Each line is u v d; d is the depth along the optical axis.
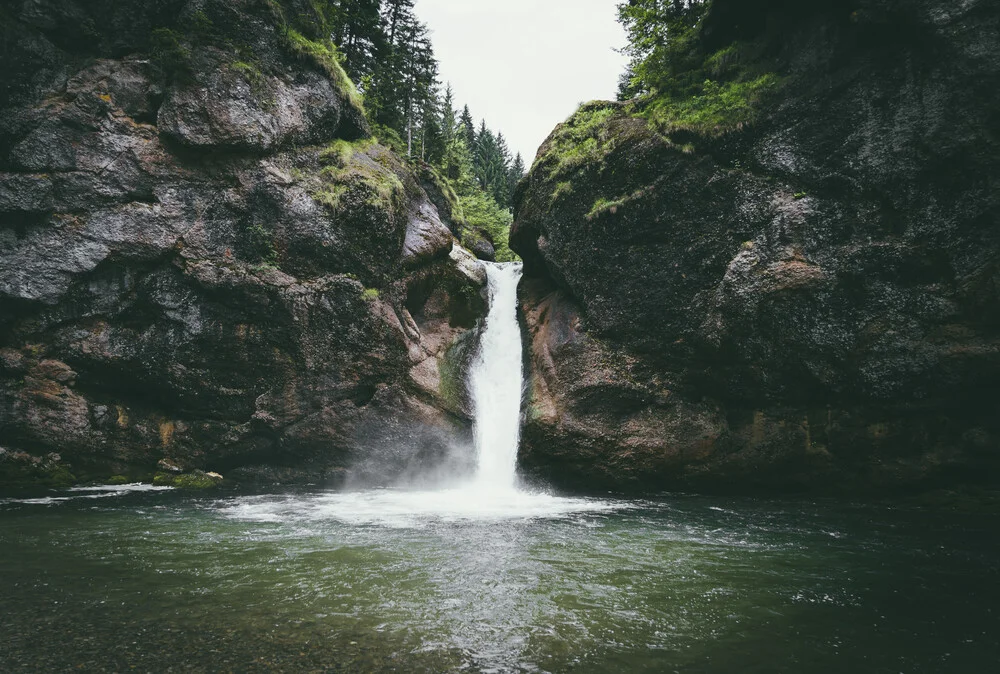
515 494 19.66
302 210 21.23
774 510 16.33
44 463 19.48
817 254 17.98
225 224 20.56
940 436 17.39
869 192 17.42
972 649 6.27
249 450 21.06
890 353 17.31
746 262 18.91
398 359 21.95
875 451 18.25
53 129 19.47
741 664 5.82
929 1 15.81
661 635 6.58
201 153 20.50
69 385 19.86
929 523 14.30
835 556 10.59
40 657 5.62
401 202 23.23
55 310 19.53
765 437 19.61
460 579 8.67
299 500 17.19
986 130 15.51
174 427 20.86
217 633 6.37
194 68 20.36
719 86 21.00
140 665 5.49
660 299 20.69
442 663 5.71
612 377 21.09
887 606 7.71
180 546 10.58
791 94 18.94
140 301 20.03
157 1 21.17
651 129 21.38
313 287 21.02
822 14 18.53
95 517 13.52
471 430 23.11
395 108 38.25
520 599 7.78
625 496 19.45
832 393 18.62
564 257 23.02
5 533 11.47
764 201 18.95
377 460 21.36
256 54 21.94
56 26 20.11
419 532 12.23
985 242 15.86
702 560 10.16
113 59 20.72
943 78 16.08
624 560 10.06
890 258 17.06
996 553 10.92
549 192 24.02
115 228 19.67
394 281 22.97
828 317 17.97
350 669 5.51
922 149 16.53
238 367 20.72
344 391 21.25
